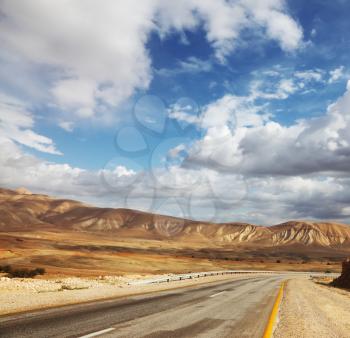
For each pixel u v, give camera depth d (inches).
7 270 1713.8
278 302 619.8
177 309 471.8
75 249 5064.0
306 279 1980.8
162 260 3314.5
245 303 581.9
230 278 1605.6
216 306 524.1
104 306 470.0
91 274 1681.8
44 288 718.5
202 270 2723.9
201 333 318.3
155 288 846.5
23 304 450.0
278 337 316.5
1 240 4254.4
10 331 295.0
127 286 880.3
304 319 428.1
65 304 470.3
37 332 293.6
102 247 5905.5
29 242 4613.7
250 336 313.9
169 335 303.9
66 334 289.6
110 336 289.1
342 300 773.9
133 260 3021.7
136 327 333.4
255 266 3831.2
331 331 360.5
